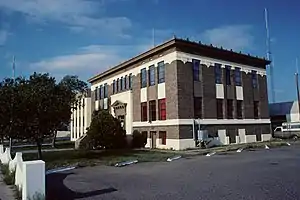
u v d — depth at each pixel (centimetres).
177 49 3009
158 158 2088
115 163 1844
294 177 1142
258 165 1542
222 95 3362
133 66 3738
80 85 4091
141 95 3528
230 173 1308
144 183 1140
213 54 3334
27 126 2022
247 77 3700
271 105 5091
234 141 3384
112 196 929
